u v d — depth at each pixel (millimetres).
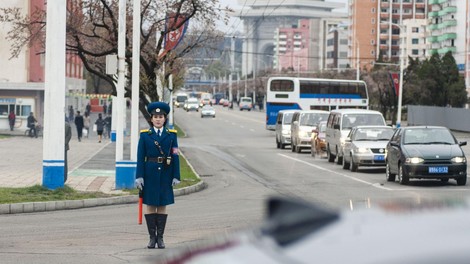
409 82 146750
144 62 44469
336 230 4133
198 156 62406
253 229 4484
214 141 88375
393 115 143000
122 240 20594
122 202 30891
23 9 96438
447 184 38938
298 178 43156
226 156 62812
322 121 63781
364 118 53125
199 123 137500
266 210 4480
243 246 4223
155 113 18891
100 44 47750
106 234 21750
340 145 52719
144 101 45438
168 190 18953
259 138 95688
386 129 48312
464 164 37781
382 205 4559
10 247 19344
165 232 22141
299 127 67250
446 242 3779
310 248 3953
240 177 44125
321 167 51438
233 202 30891
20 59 99938
